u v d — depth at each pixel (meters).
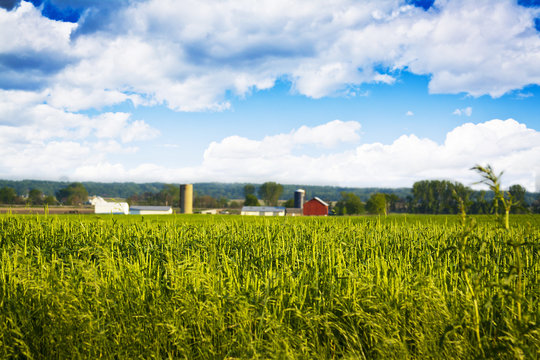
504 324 3.12
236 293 3.64
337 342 3.10
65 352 3.17
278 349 2.79
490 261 4.44
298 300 3.70
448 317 3.15
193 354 3.07
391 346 2.89
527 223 2.63
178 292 3.59
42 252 5.34
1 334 3.16
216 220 12.94
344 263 4.57
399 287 3.76
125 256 5.54
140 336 3.19
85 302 3.56
